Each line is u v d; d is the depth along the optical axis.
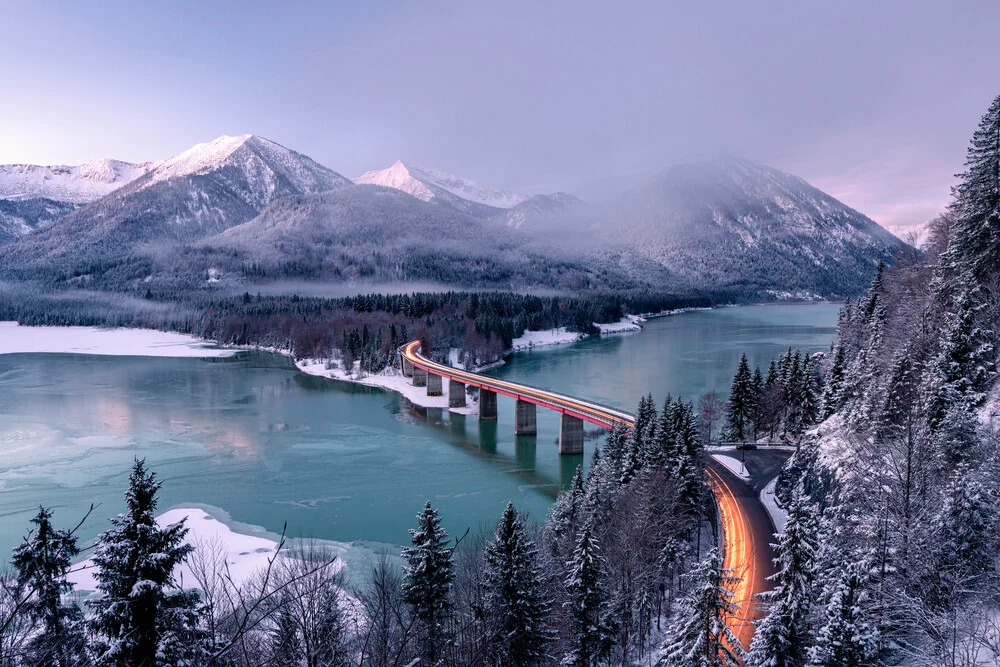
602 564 46.06
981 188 57.31
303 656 14.27
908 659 24.91
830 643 26.53
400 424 126.50
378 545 66.12
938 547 27.69
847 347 93.06
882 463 38.19
